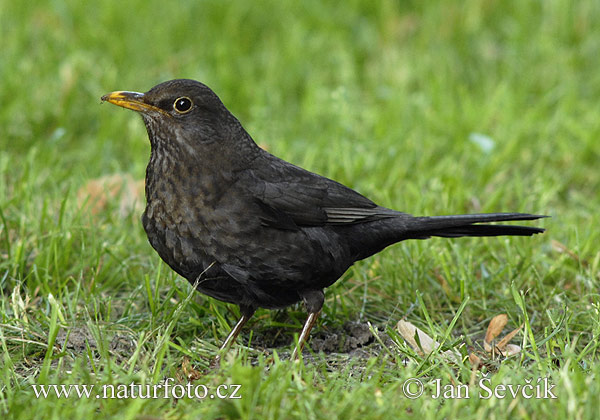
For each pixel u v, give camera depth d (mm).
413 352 7852
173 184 7953
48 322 8445
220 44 15984
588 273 9648
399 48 16844
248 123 14438
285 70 15703
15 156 12820
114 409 6625
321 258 8164
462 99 14461
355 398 6625
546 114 14461
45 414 6457
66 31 16359
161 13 17094
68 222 10117
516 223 11078
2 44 15508
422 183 11875
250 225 7914
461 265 9508
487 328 8953
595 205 11758
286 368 7141
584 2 17297
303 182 8297
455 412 6508
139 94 8148
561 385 6734
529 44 16359
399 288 9656
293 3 17672
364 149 12781
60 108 13883
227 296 8203
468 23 17172
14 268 9344
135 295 9109
